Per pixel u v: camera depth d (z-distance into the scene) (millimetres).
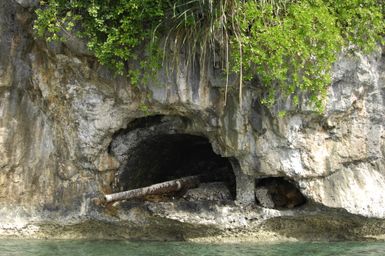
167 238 13008
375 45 12203
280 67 11312
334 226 12734
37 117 13297
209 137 12734
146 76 11789
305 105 11859
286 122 12016
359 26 11938
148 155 14133
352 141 12500
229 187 13750
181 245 12469
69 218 12898
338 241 12844
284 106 11844
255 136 12156
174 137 13922
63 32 11867
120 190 13500
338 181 12414
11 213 13117
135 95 12227
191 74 11828
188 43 11578
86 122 12555
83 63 12156
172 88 11883
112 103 12477
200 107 11992
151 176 15031
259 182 13125
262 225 12734
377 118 12688
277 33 11086
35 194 13180
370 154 12688
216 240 12820
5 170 13188
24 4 12352
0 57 13008
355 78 12141
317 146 12289
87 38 11828
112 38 11367
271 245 12430
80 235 13141
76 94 12477
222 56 11555
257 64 11484
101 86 12312
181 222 12586
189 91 11867
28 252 11734
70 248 12109
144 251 11891
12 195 13203
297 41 11195
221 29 11234
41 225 13031
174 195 13391
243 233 12797
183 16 11258
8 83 13094
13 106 13242
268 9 11211
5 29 13000
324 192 12281
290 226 12812
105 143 12820
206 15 11258
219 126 12250
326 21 11461
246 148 12234
